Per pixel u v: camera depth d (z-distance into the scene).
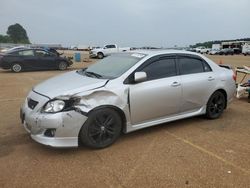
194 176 3.90
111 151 4.68
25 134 5.38
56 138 4.34
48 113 4.35
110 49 35.41
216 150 4.76
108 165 4.20
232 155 4.58
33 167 4.12
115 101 4.77
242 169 4.12
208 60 6.39
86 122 4.52
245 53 61.75
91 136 4.62
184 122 6.22
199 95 6.01
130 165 4.21
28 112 4.59
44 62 18.02
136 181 3.77
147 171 4.03
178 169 4.09
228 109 7.46
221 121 6.36
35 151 4.64
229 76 6.62
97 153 4.60
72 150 4.69
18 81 12.77
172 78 5.55
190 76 5.85
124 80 4.97
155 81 5.30
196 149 4.79
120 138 5.24
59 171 4.01
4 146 4.83
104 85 4.75
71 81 4.98
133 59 5.44
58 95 4.43
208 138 5.31
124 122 5.02
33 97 4.71
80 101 4.47
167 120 5.61
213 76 6.26
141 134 5.46
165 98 5.41
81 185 3.67
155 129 5.75
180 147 4.87
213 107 6.41
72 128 4.39
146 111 5.20
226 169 4.11
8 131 5.55
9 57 16.83
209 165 4.22
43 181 3.75
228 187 3.65
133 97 4.97
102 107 4.65
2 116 6.59
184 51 6.07
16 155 4.49
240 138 5.33
